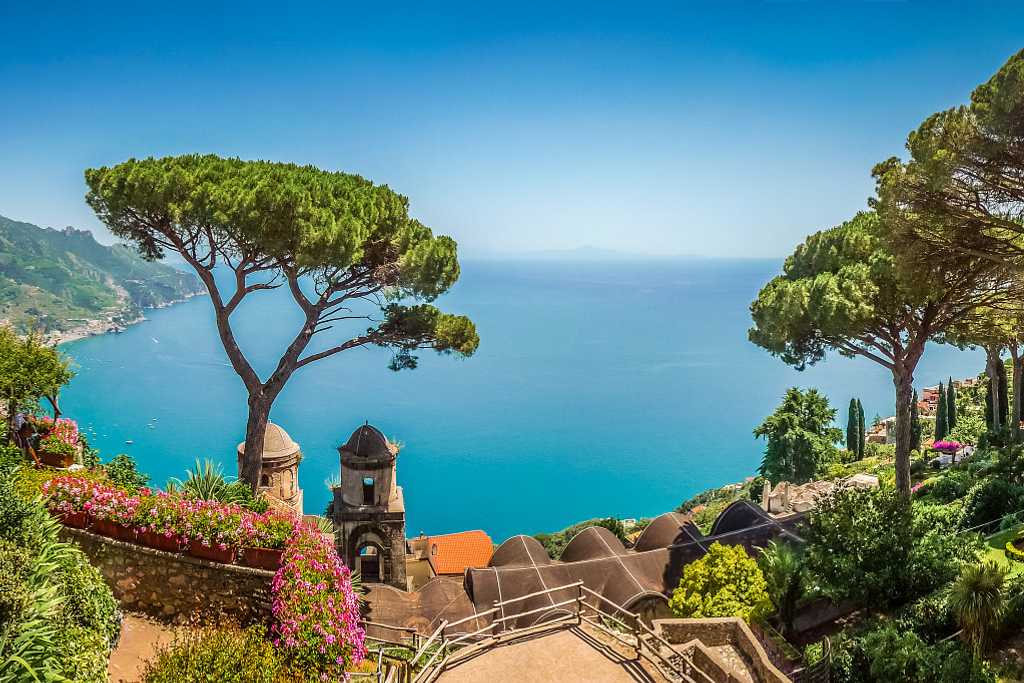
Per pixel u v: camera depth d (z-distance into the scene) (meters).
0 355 20.69
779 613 24.20
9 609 9.17
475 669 13.84
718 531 35.09
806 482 55.16
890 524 22.16
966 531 24.50
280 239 22.64
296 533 14.86
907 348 27.64
